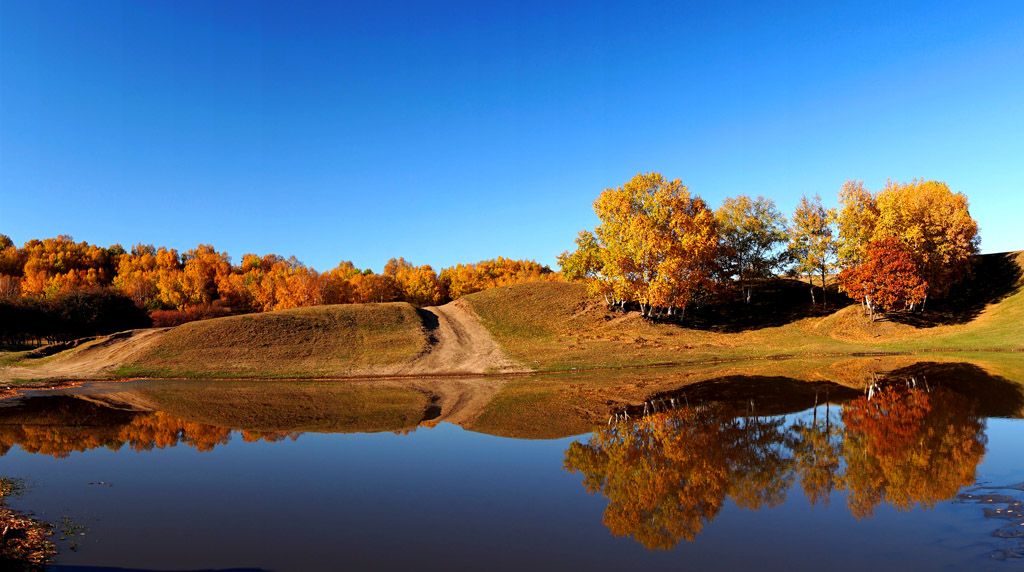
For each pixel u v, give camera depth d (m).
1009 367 32.69
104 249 130.12
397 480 15.73
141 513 13.20
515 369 41.44
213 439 21.42
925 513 11.96
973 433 18.61
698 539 11.12
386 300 99.81
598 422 22.78
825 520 11.90
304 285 89.44
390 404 28.97
